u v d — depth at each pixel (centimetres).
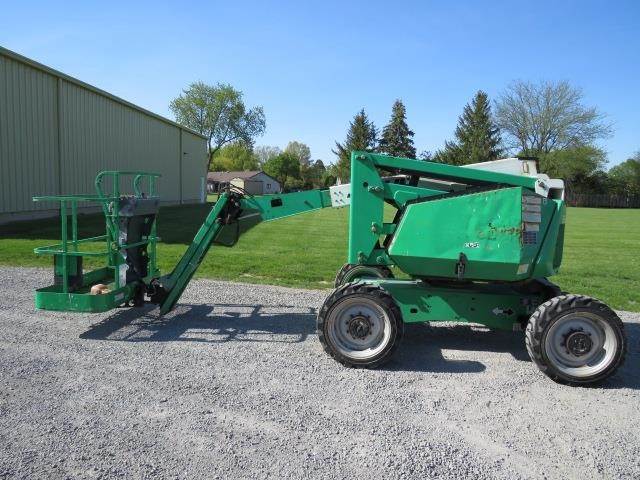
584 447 378
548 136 6228
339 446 367
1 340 573
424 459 354
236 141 7794
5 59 1714
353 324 522
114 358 526
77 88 2206
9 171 1762
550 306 499
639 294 926
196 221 2191
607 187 6378
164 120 3419
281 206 630
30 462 335
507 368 537
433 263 538
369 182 554
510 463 354
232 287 888
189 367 507
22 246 1215
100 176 589
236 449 358
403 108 6894
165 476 324
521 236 513
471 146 6519
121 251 612
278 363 525
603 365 494
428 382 492
